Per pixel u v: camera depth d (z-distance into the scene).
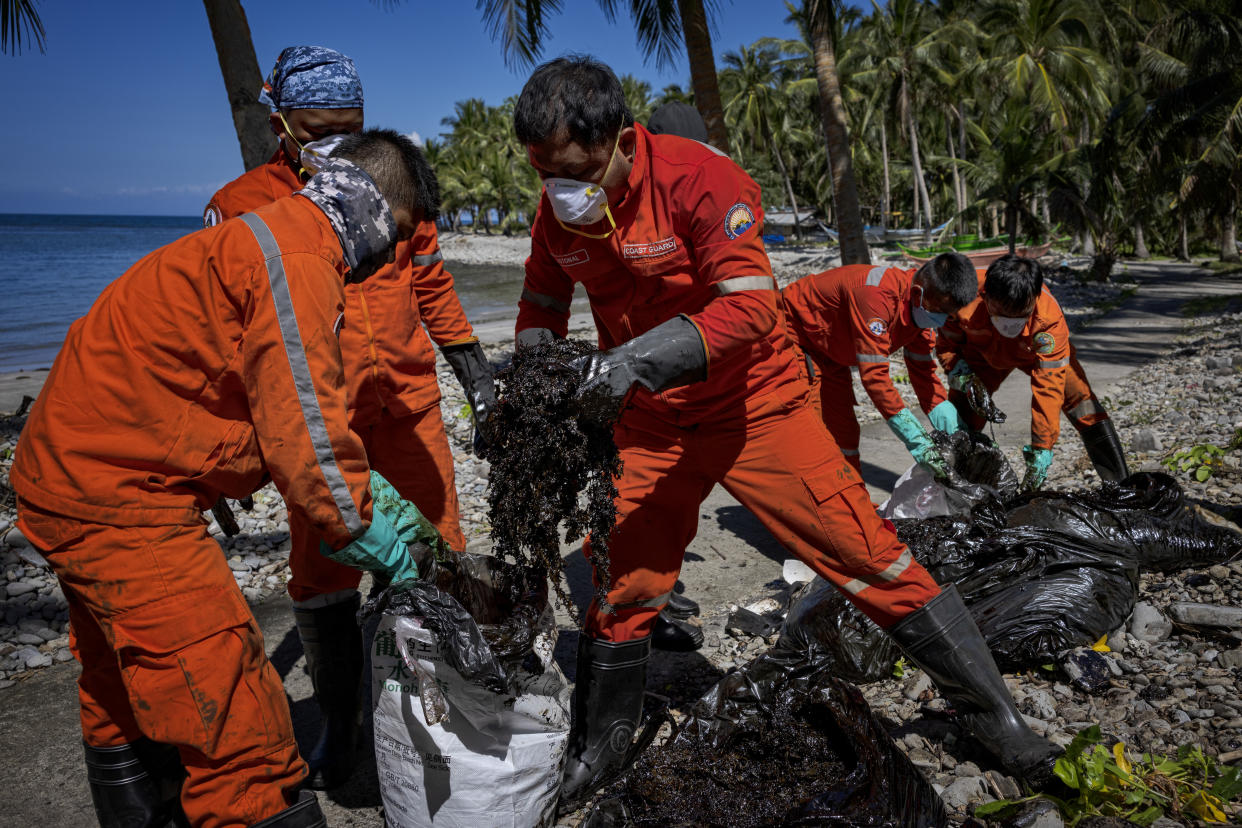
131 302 1.76
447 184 85.38
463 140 90.31
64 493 1.73
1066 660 2.90
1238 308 18.20
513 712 1.98
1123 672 2.93
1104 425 4.70
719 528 5.07
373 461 2.79
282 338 1.70
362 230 1.87
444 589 2.14
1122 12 40.78
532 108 1.93
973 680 2.30
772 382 2.28
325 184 1.85
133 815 2.15
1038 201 44.62
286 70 2.52
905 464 6.34
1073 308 21.34
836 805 1.96
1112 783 2.15
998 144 34.25
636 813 2.13
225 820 1.81
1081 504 3.47
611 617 2.37
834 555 2.31
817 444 2.30
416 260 2.82
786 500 2.29
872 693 2.99
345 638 2.57
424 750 1.99
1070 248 45.38
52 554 1.77
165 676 1.76
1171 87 30.78
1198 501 4.43
